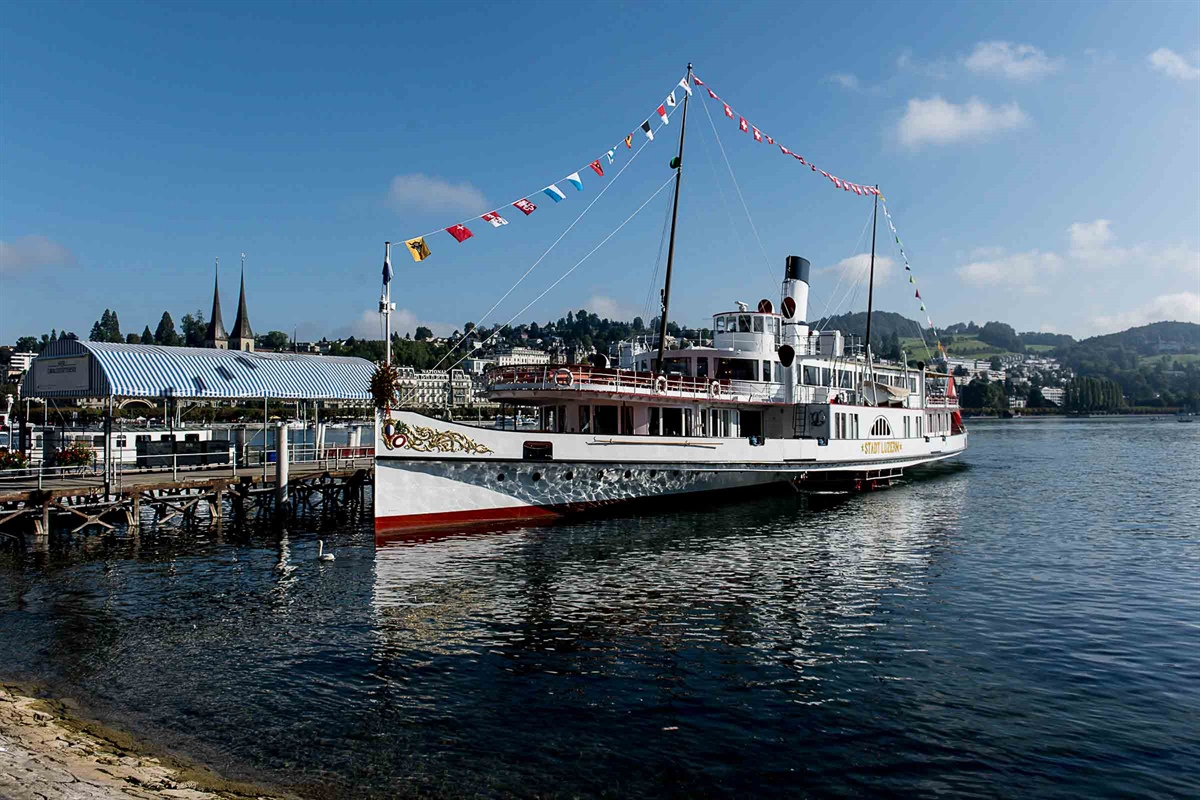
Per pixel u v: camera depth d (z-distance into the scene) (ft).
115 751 40.86
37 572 86.17
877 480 163.02
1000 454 290.76
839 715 46.19
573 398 111.55
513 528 106.83
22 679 52.47
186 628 64.03
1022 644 59.06
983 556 91.71
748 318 140.67
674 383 120.57
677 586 76.69
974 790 37.86
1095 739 43.14
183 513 127.03
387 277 99.40
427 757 40.98
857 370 162.61
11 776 35.58
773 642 59.52
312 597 73.61
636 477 118.21
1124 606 69.77
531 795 37.19
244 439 148.97
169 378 136.05
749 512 123.24
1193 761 40.70
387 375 97.55
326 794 37.11
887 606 69.62
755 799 36.96
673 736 43.45
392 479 98.37
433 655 56.95
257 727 44.65
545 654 57.06
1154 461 249.75
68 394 134.21
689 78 116.57
